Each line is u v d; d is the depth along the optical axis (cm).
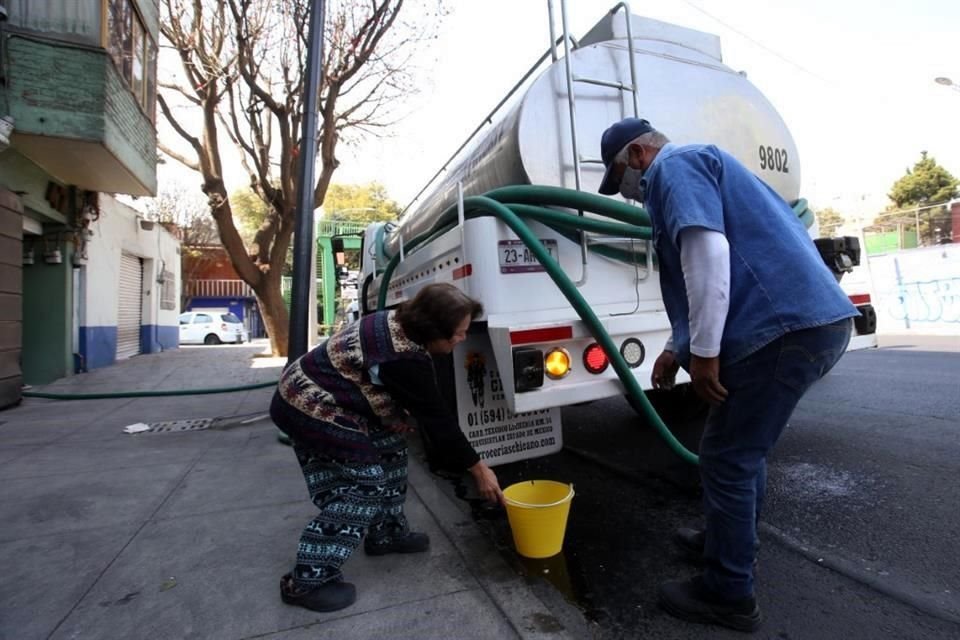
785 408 192
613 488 360
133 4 820
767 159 379
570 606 223
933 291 1491
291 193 1225
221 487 367
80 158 754
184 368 1064
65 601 226
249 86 1085
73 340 962
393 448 255
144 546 276
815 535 279
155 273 1460
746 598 201
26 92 646
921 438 421
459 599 223
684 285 210
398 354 213
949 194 3250
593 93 325
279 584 236
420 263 401
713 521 203
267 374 977
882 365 823
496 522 307
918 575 237
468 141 433
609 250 319
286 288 2570
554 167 313
